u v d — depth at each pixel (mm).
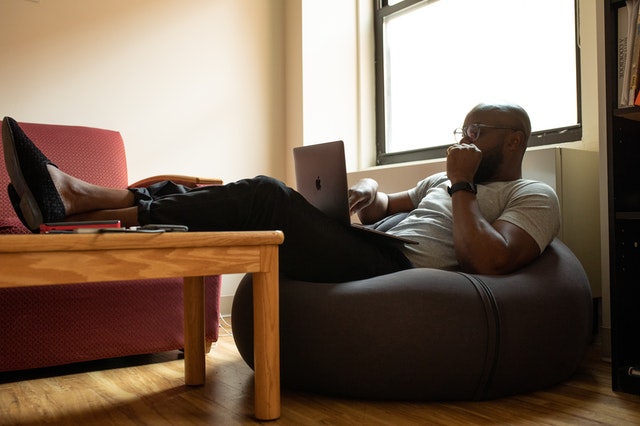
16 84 2535
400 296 1382
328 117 3293
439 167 2441
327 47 3301
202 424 1280
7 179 2141
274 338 1296
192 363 1637
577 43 2391
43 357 1828
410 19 3252
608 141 1572
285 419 1296
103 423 1305
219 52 3109
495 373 1385
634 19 1575
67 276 1035
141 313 2010
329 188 1540
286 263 1543
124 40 2814
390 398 1413
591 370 1751
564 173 2098
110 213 1343
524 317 1412
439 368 1361
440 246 1689
